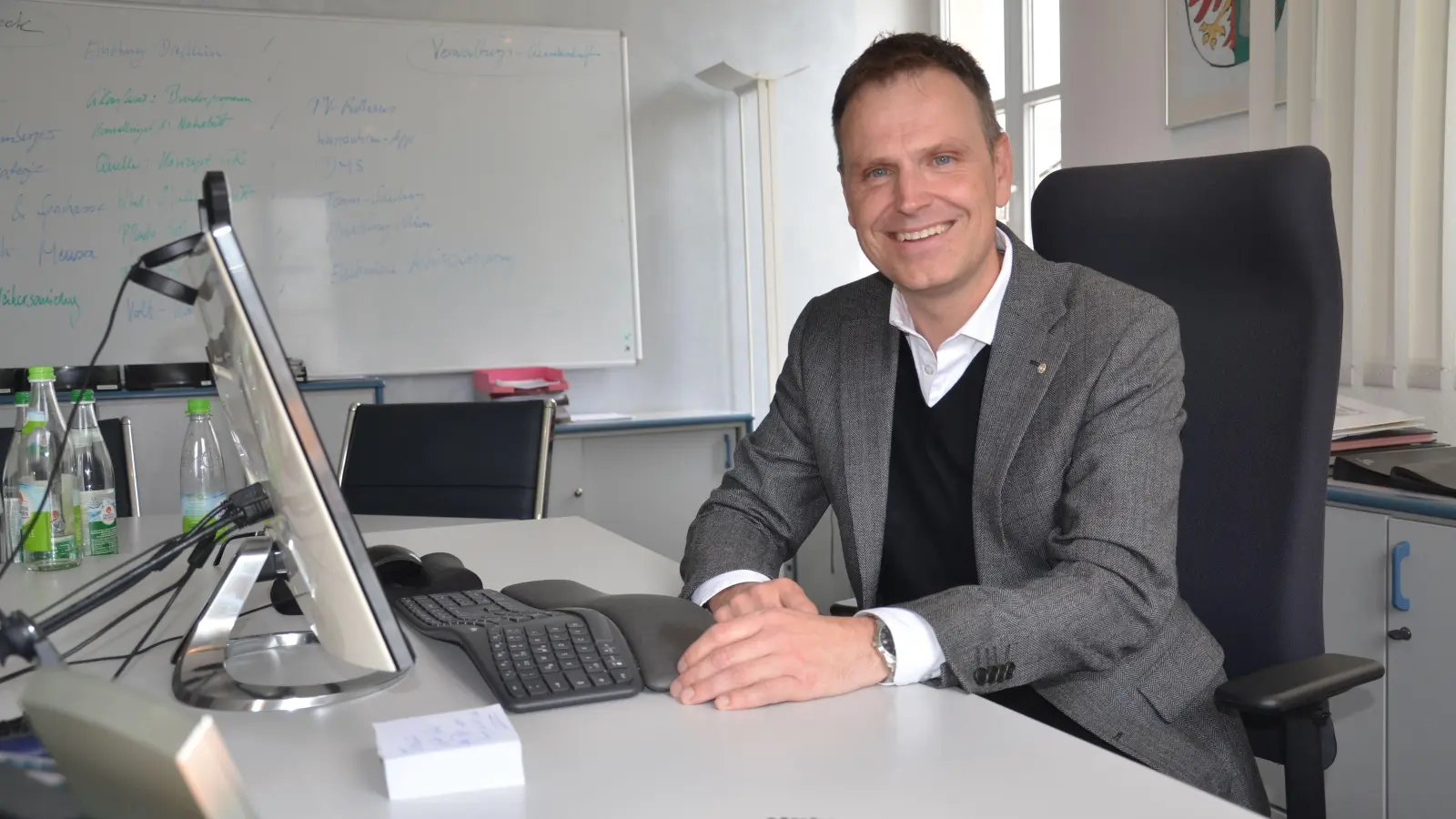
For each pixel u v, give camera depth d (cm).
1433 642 177
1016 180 400
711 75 397
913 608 94
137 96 343
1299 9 262
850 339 135
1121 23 327
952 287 122
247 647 104
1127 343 116
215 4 357
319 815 67
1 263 333
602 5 405
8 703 88
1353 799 192
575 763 75
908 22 448
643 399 420
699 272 424
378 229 370
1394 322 241
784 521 139
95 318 342
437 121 374
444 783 70
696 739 79
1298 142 263
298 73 359
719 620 102
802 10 433
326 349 366
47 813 55
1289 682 103
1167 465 111
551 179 388
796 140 436
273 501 83
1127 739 111
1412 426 214
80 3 336
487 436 210
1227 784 113
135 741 46
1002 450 119
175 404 330
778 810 66
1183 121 305
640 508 387
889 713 84
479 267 381
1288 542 125
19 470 147
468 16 387
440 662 99
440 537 168
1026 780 70
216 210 69
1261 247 131
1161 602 104
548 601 108
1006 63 401
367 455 216
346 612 75
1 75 331
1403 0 234
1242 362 131
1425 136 233
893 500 131
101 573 143
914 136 118
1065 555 107
